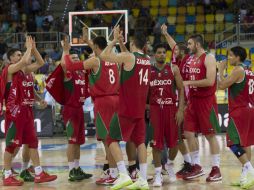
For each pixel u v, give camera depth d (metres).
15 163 11.08
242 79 7.93
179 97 8.35
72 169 8.88
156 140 8.20
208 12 24.70
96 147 13.66
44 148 13.61
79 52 14.66
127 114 7.60
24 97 8.52
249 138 8.04
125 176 7.55
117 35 7.44
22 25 23.59
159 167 8.25
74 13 13.28
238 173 9.29
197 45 8.52
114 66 8.29
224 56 19.53
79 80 8.73
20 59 8.73
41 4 25.91
